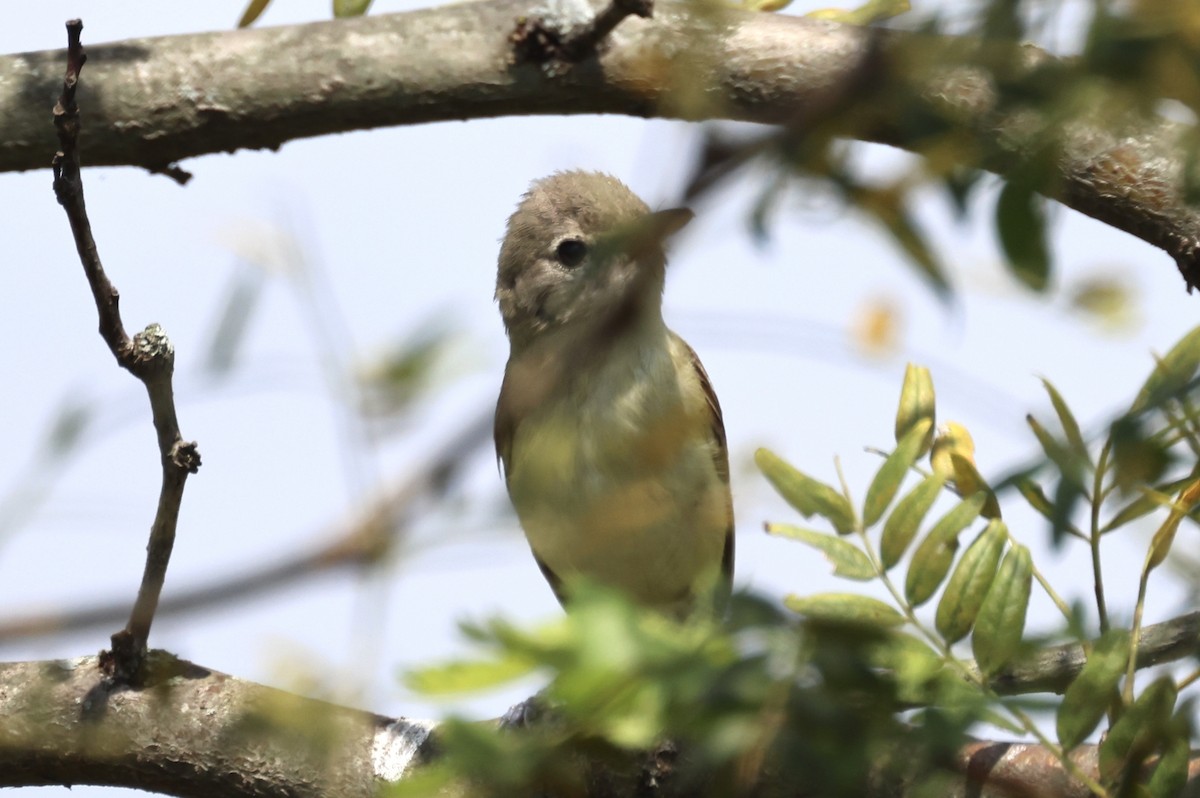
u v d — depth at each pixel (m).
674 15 5.13
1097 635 4.14
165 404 6.16
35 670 7.79
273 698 3.49
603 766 3.94
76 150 5.83
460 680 3.33
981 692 3.74
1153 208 6.10
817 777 3.28
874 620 4.26
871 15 3.49
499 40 7.78
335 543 2.78
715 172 2.62
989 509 5.01
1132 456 3.64
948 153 3.02
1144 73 2.84
